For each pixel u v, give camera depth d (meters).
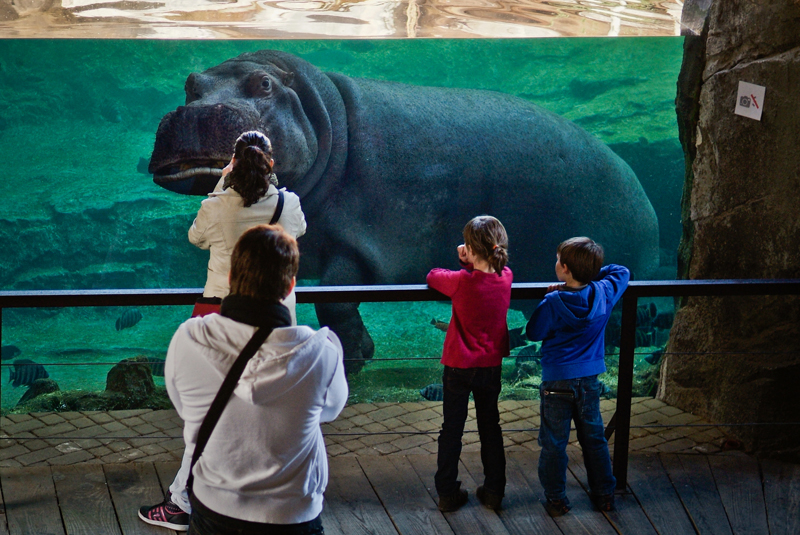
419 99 12.44
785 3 4.57
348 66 33.34
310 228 11.60
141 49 31.69
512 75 31.27
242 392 2.00
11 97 30.06
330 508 3.67
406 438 4.66
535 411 5.09
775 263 4.79
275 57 11.19
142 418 4.91
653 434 4.71
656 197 23.70
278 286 2.10
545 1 8.10
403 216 11.97
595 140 13.86
